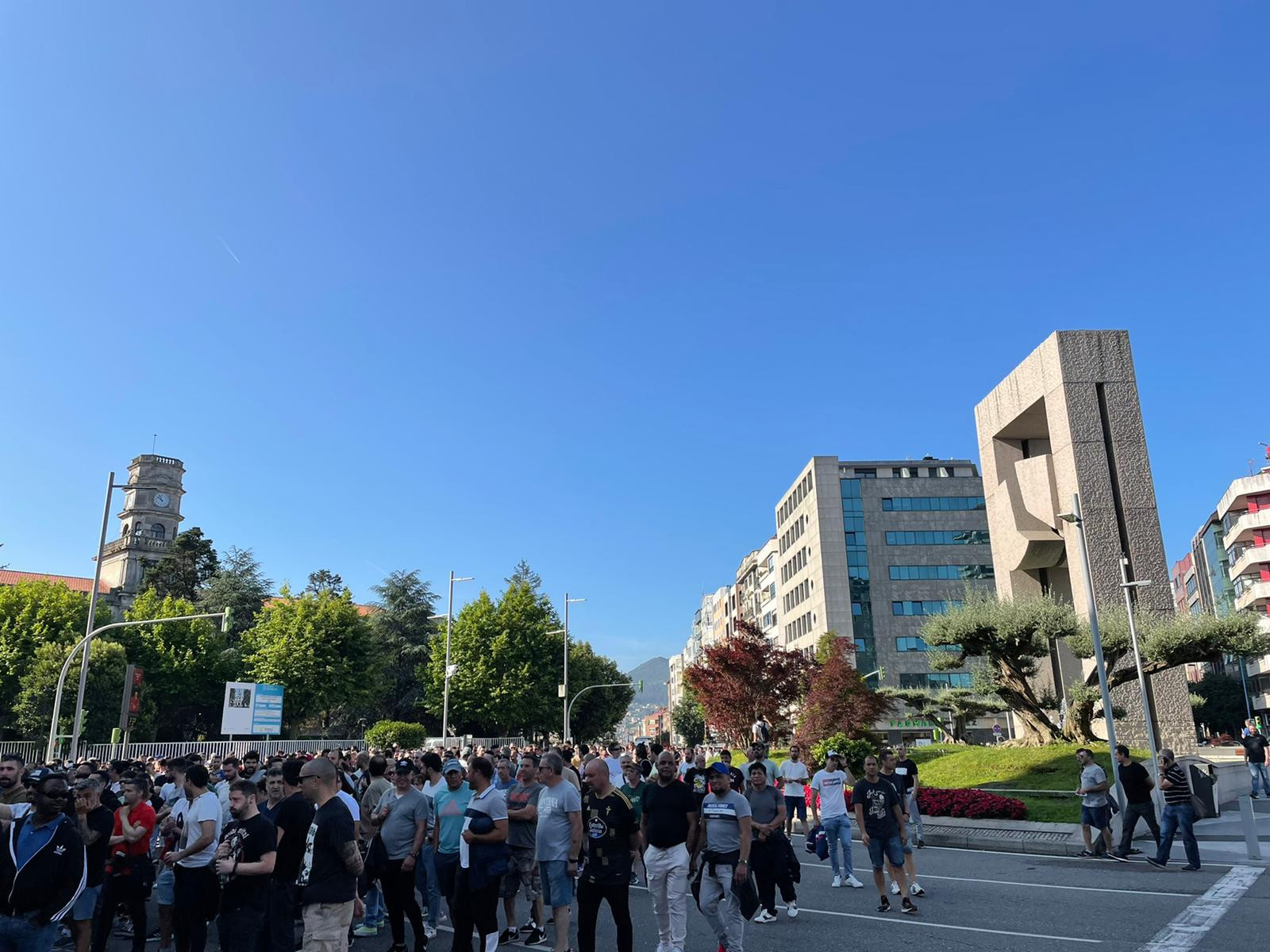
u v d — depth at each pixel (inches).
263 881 263.7
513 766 439.5
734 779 419.2
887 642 3218.5
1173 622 908.0
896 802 410.9
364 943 357.7
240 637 2564.0
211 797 305.7
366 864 335.3
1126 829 554.3
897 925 370.0
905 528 3336.6
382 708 2593.5
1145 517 1069.8
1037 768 900.6
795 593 3688.5
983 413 1295.5
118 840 321.1
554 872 315.9
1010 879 492.1
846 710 1285.7
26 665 1942.7
